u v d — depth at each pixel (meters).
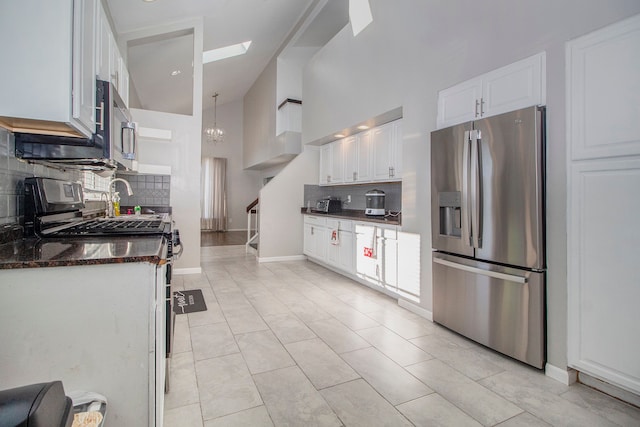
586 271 1.76
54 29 1.22
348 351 2.22
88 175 2.89
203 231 9.91
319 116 4.93
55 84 1.23
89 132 1.52
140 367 1.17
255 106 8.59
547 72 1.92
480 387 1.81
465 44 2.46
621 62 1.61
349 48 4.13
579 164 1.78
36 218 1.63
